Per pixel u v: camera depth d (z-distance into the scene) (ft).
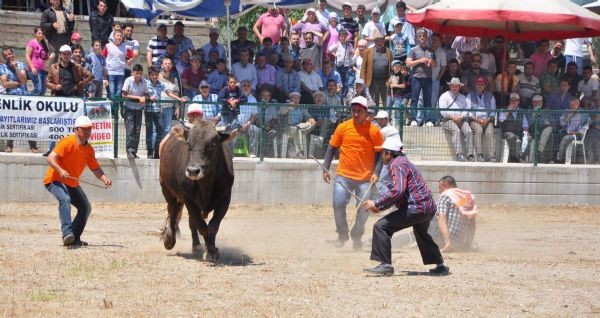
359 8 116.88
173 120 93.81
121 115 93.61
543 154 102.12
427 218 53.67
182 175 57.36
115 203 92.48
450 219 65.41
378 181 68.74
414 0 122.62
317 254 63.82
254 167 95.35
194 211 57.98
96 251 61.62
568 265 60.85
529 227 85.15
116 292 47.39
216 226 57.98
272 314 42.60
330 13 117.80
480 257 63.36
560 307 46.39
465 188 99.19
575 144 102.37
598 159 102.89
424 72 107.45
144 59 130.21
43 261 56.44
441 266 54.95
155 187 93.81
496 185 99.81
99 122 92.79
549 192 100.94
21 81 98.02
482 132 100.83
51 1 103.86
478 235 78.07
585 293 50.37
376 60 109.19
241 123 95.35
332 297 47.21
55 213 84.79
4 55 97.76
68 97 92.53
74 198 63.82
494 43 112.27
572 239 76.74
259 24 114.01
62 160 62.64
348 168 66.13
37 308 43.11
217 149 56.13
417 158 99.96
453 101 104.12
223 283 50.42
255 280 51.60
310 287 49.62
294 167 96.07
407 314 43.68
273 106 96.12
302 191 96.43
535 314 44.57
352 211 91.56
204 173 54.95
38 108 91.97
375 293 48.52
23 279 50.37
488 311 44.96
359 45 110.32
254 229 78.64
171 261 57.98
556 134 102.01
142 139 94.07
